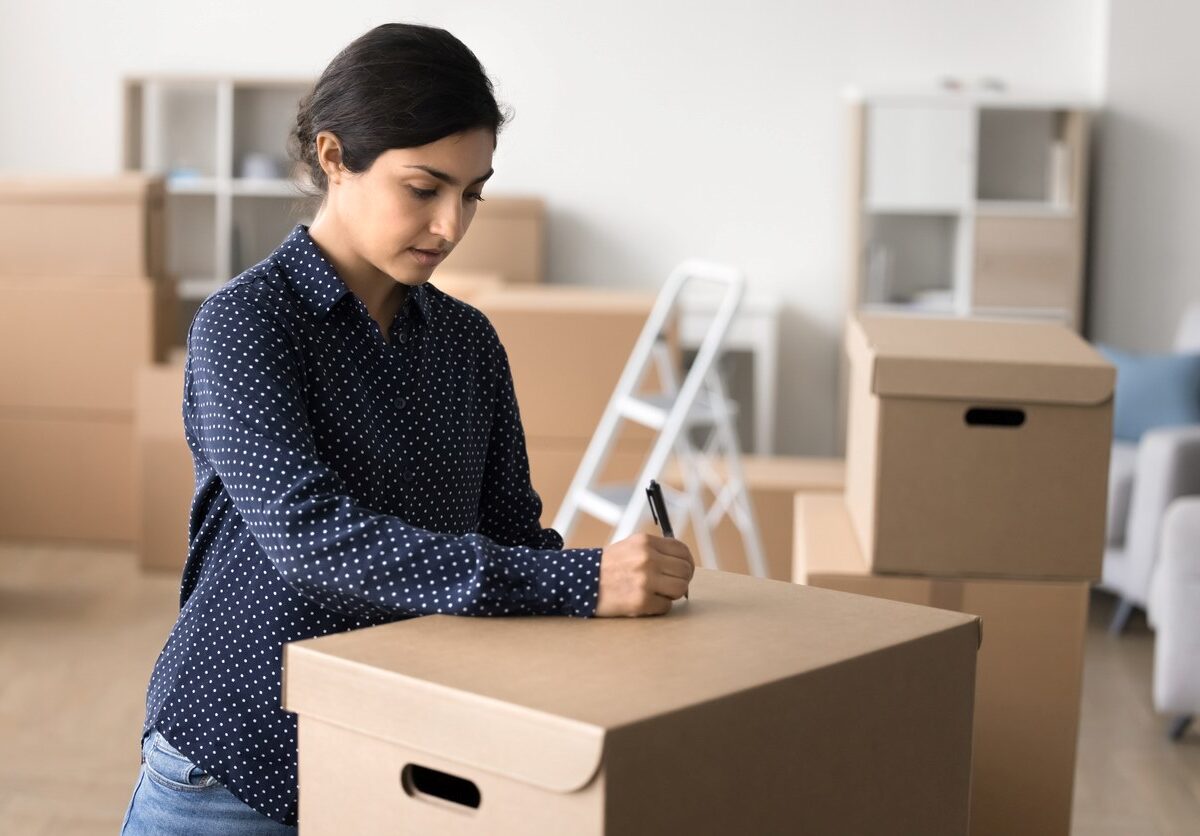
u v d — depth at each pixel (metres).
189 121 6.53
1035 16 6.20
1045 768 2.36
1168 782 3.36
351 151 1.27
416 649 1.10
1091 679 4.12
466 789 1.28
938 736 1.20
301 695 1.09
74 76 6.48
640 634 1.15
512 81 6.38
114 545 5.42
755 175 6.35
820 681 1.07
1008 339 2.54
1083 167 5.95
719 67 6.32
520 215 6.12
